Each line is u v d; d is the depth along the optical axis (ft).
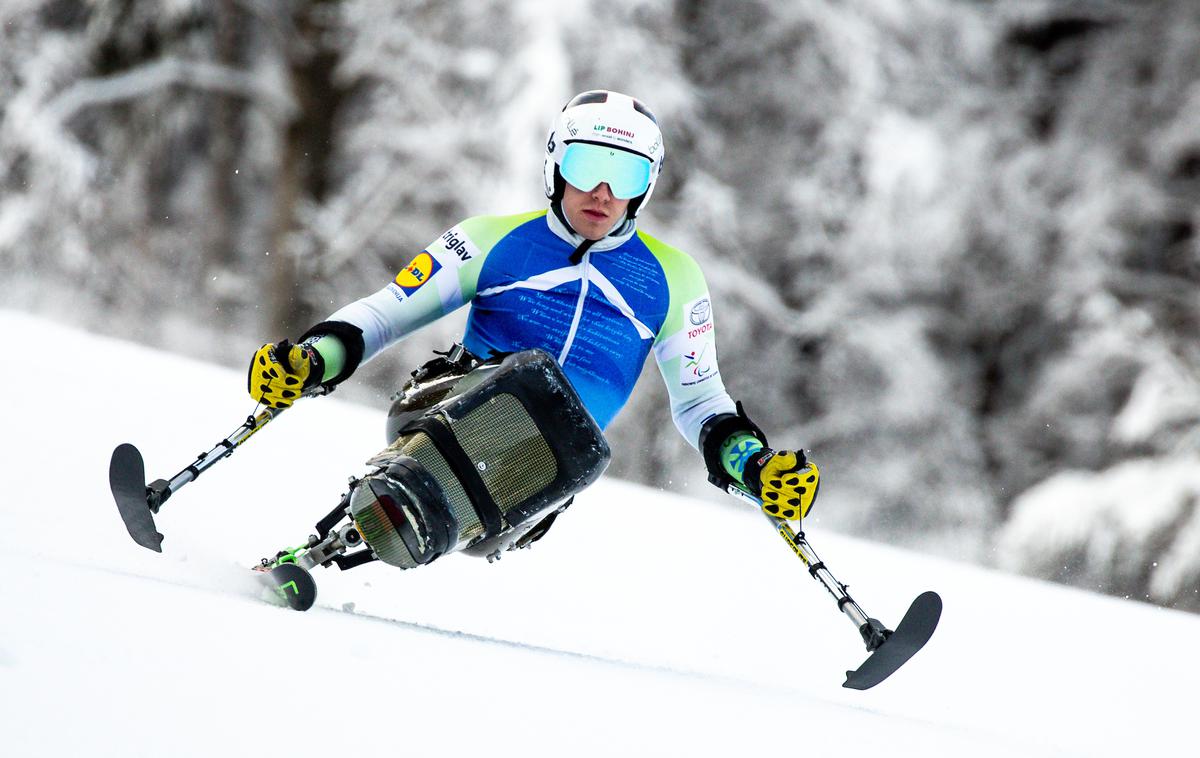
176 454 65.10
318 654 29.35
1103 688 57.06
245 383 98.63
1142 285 230.68
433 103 210.79
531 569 59.62
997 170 228.43
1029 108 241.76
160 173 241.35
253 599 36.22
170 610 29.55
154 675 25.08
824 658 54.13
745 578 68.08
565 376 41.68
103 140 236.63
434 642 34.27
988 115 232.53
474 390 40.57
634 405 212.43
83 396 73.77
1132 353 217.36
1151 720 52.21
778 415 226.79
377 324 42.57
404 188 215.10
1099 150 231.50
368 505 38.32
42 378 75.92
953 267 231.09
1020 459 229.66
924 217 216.33
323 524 40.47
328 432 82.89
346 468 71.46
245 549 48.83
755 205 225.35
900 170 212.23
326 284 227.20
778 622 59.41
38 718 22.06
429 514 38.63
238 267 238.27
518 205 193.98
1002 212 227.81
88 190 225.15
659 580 63.36
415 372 43.11
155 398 79.36
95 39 232.12
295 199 229.45
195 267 235.20
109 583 30.35
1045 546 204.33
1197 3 233.55
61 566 31.07
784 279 230.27
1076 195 229.45
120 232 231.71
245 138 238.07
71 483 51.29
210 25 232.73
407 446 39.86
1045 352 236.02
